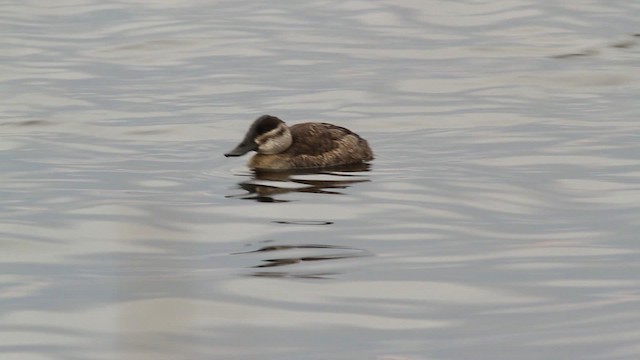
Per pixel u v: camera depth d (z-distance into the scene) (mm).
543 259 13289
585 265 13055
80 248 13789
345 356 10727
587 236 14070
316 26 28438
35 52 26234
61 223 14734
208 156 18375
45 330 11352
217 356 10711
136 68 24984
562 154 17953
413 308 11859
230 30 28078
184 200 15750
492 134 19438
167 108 21750
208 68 24953
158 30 28109
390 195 15844
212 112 21453
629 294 12148
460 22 28672
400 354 10758
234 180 16844
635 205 15258
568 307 11836
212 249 13680
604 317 11531
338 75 24172
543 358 10641
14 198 15914
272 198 15797
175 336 11148
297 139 17828
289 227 14469
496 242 13875
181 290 12289
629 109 21016
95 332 11297
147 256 13477
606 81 23312
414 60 25375
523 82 23328
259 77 24125
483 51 26047
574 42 26625
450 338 11117
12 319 11633
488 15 29125
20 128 20203
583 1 30219
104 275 12875
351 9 29875
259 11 29859
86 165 17766
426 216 14891
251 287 12391
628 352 10711
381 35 27594
